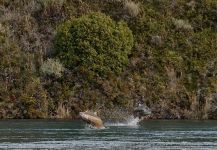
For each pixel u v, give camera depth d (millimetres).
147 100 78938
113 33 84062
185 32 91000
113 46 83188
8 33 86812
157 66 84625
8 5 92562
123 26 87500
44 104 76438
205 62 86500
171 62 85375
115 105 77875
